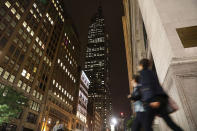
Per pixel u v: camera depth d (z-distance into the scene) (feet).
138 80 9.15
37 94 159.63
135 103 8.36
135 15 46.83
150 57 33.63
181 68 12.19
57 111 193.36
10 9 134.10
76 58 301.84
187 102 10.72
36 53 167.32
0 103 70.54
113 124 53.47
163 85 15.72
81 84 304.30
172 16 14.62
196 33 13.19
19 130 126.31
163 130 18.67
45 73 181.16
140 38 47.01
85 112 308.19
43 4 192.44
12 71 129.59
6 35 126.82
